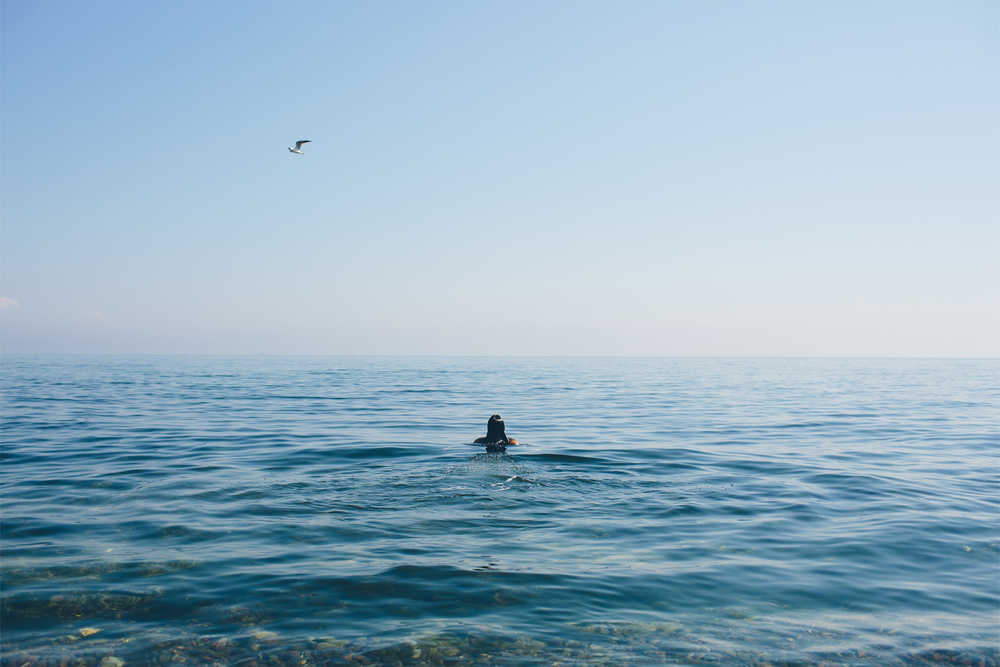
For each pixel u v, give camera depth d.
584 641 4.95
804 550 7.33
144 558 6.77
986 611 5.68
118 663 4.55
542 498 9.60
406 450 14.05
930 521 8.62
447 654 4.70
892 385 48.50
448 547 7.19
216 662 4.57
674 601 5.79
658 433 17.81
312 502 9.23
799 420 21.62
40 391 34.12
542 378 57.34
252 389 38.12
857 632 5.21
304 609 5.49
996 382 54.53
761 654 4.79
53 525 8.05
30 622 5.22
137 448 14.54
